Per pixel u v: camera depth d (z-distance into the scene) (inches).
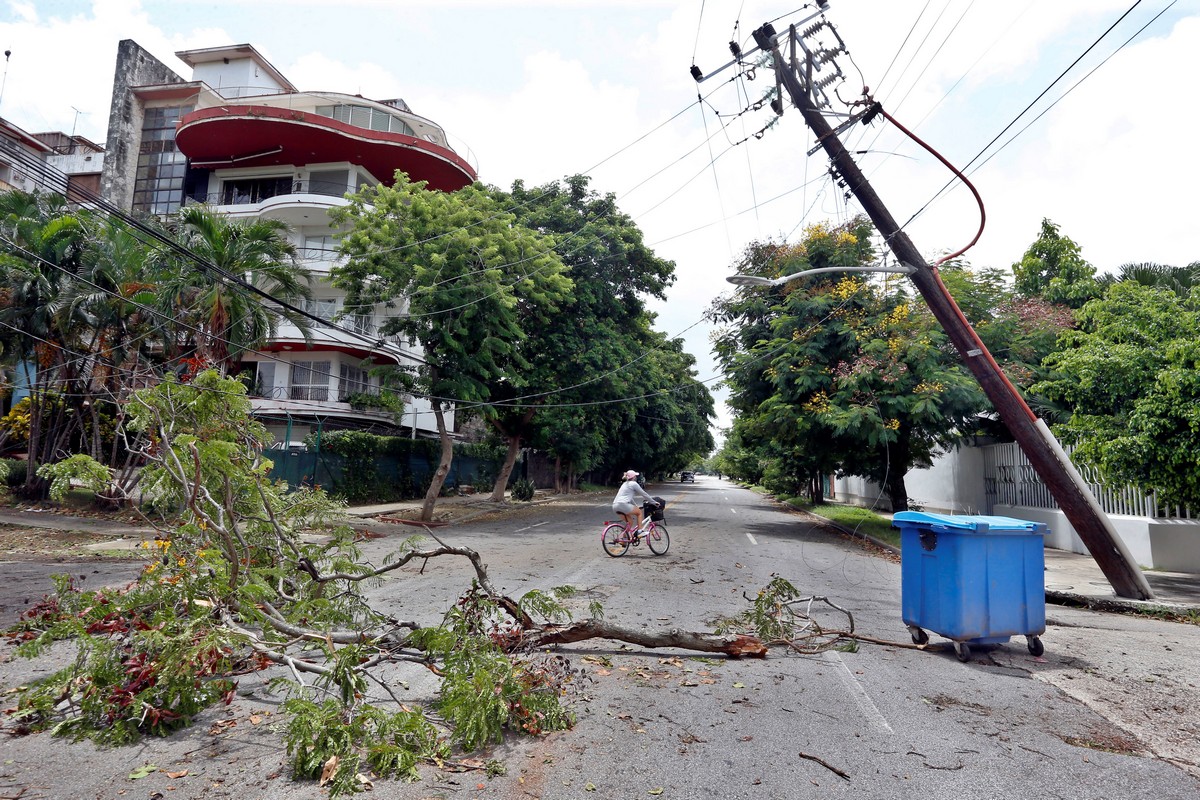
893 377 612.4
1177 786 150.6
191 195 1344.7
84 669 170.7
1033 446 403.2
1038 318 673.6
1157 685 226.2
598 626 241.1
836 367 684.7
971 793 145.1
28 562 449.1
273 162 1296.8
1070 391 490.3
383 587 356.8
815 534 761.6
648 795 141.3
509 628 233.3
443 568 431.8
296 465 865.5
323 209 1187.3
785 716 188.4
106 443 842.2
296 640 202.7
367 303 765.9
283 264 716.7
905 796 143.3
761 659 247.8
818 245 716.7
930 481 1015.0
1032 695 212.8
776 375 689.0
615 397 981.8
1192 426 384.8
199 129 1194.6
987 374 417.1
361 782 140.9
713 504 1398.9
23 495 778.2
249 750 158.2
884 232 449.1
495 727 167.3
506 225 755.4
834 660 248.2
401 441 1101.1
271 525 233.0
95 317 695.7
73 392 780.0
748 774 151.9
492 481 1540.4
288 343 1139.9
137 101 1428.4
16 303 707.4
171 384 220.1
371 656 195.8
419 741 155.5
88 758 152.9
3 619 277.3
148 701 165.2
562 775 150.0
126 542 557.3
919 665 244.5
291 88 1612.9
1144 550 518.9
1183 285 757.3
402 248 737.6
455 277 729.6
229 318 680.4
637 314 1083.3
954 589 249.1
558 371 933.2
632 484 534.6
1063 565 529.3
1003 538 254.7
